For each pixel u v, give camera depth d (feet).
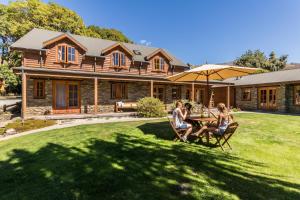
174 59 80.33
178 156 18.19
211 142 23.16
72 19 109.29
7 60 106.93
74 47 58.18
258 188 12.99
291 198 11.93
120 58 65.62
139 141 23.15
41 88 52.80
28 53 52.47
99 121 44.65
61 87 55.36
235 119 41.27
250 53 142.20
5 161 18.97
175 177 14.23
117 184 13.43
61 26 105.50
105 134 26.45
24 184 14.39
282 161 18.13
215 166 16.21
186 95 77.15
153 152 19.24
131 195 12.12
